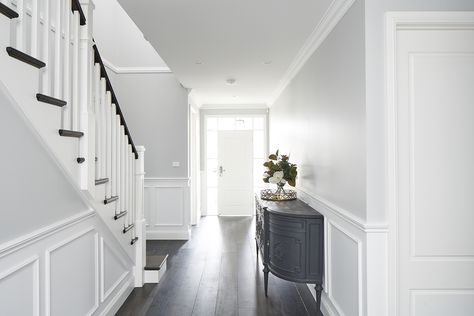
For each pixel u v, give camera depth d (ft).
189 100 17.21
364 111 5.90
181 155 16.52
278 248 8.69
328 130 8.05
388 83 5.80
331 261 7.88
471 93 6.03
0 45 3.91
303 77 10.90
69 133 5.48
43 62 4.65
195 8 7.30
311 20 7.93
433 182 6.03
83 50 6.28
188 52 10.41
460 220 6.03
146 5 7.16
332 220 7.70
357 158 6.24
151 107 16.53
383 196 5.86
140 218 10.25
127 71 16.46
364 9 5.85
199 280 10.71
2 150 4.09
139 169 10.25
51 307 5.65
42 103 4.78
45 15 5.07
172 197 16.48
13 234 4.68
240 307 8.82
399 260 6.04
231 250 14.19
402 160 6.05
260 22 8.05
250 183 21.95
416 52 6.05
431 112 6.03
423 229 6.03
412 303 6.04
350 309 6.65
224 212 21.99
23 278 4.96
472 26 5.86
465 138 6.02
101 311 7.72
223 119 22.36
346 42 6.80
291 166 11.13
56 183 5.44
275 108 18.56
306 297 9.47
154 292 9.75
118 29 16.44
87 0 6.44
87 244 7.01
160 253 13.80
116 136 8.39
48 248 5.52
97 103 7.01
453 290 6.03
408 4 5.82
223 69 12.49
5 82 3.99
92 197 6.48
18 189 4.51
